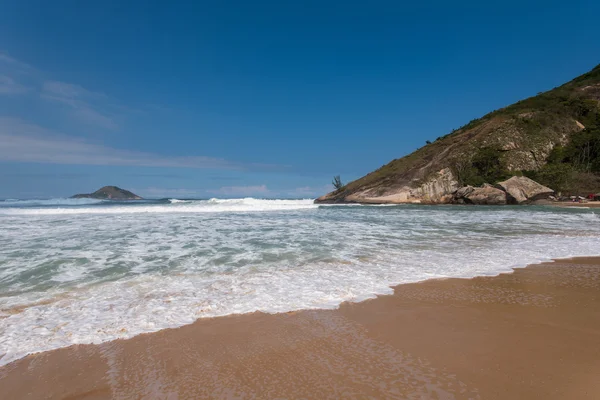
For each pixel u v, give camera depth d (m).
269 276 5.46
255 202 40.00
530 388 2.33
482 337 3.22
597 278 5.44
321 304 4.15
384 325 3.52
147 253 7.33
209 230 11.41
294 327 3.46
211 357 2.84
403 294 4.57
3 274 5.52
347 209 26.56
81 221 14.51
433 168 42.34
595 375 2.51
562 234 10.47
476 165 40.69
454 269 5.98
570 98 48.97
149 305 4.08
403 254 7.30
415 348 2.98
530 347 3.00
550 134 42.44
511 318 3.73
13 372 2.58
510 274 5.67
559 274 5.68
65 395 2.29
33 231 10.88
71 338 3.18
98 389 2.36
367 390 2.31
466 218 16.59
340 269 5.94
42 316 3.71
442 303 4.23
